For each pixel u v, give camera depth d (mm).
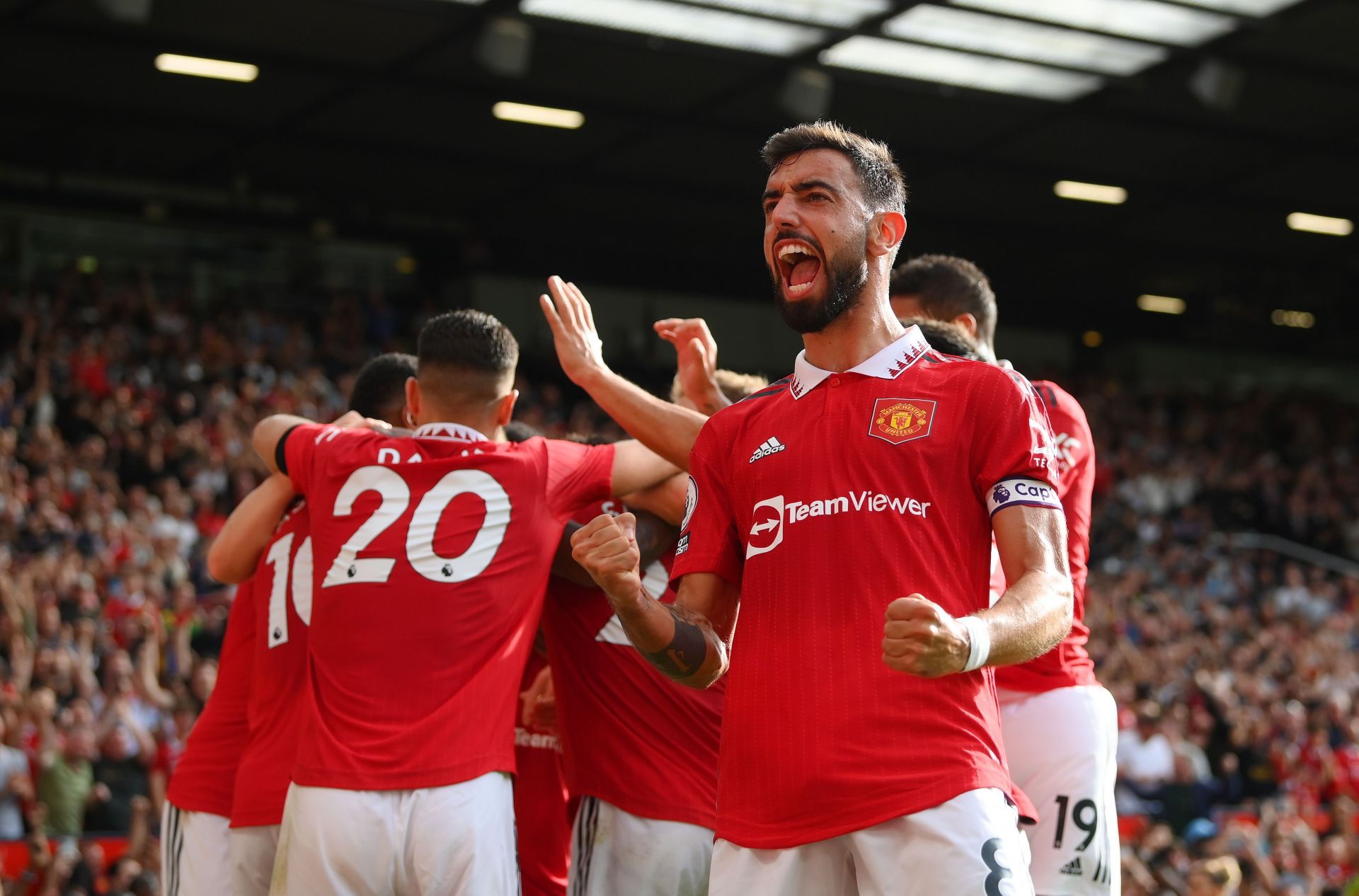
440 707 4750
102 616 17719
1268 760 21438
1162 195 34219
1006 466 3676
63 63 26906
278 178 33938
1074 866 5129
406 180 34250
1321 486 38250
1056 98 28125
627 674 5387
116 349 27328
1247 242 38406
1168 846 16438
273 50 26375
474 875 4641
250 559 5609
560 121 30234
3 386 23906
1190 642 25484
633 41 25406
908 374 3834
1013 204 35062
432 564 4859
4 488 20094
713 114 29766
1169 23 24484
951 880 3398
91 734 14148
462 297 36562
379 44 25969
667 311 38781
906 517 3660
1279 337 45281
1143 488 35938
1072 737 5195
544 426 31906
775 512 3791
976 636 3250
